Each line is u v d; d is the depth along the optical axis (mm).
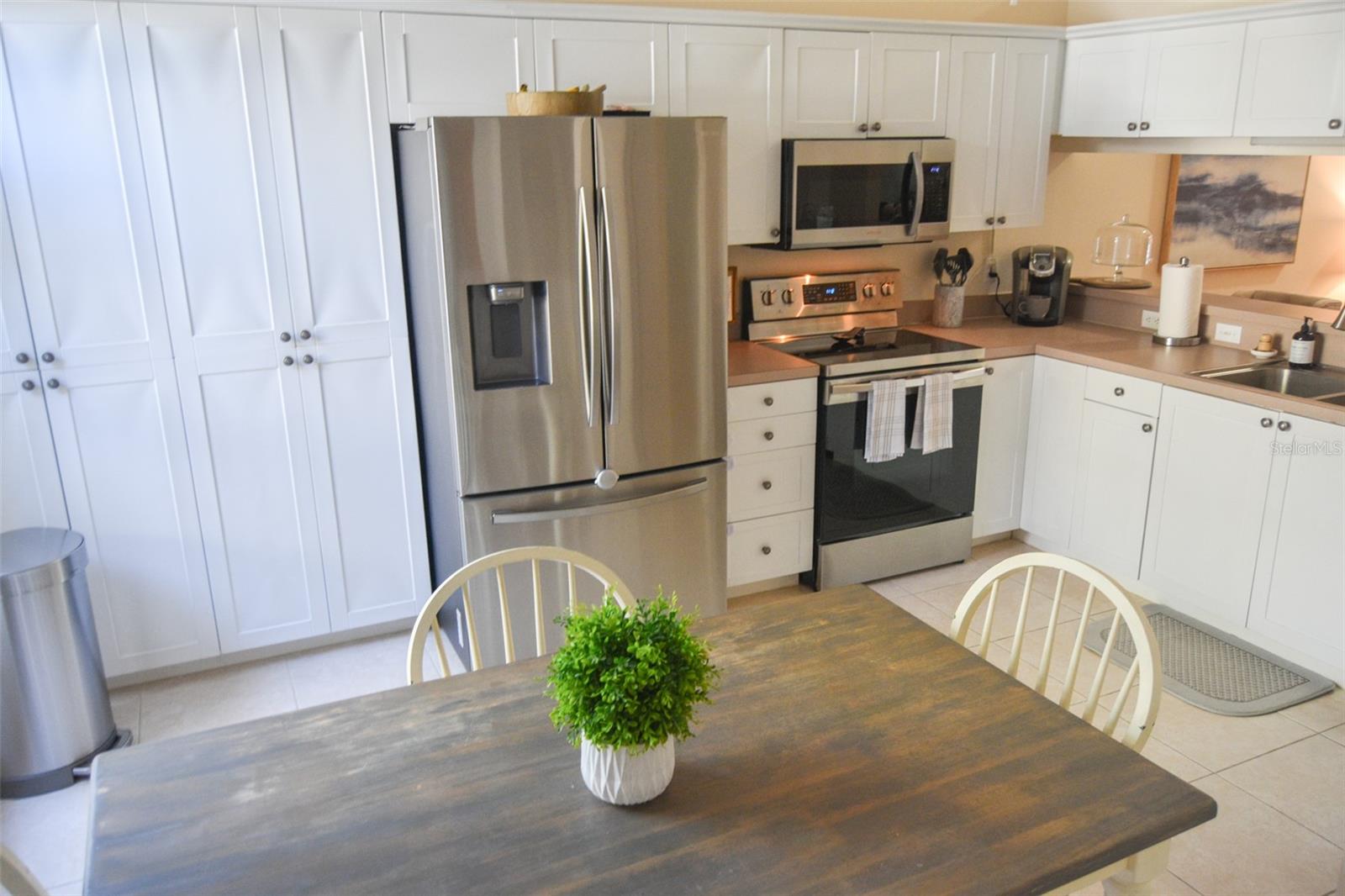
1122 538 3605
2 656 2498
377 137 2951
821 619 1913
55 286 2697
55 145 2615
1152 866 1387
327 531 3189
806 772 1431
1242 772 2615
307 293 2973
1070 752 1469
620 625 1337
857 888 1198
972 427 3834
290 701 3025
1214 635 3305
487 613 2979
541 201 2723
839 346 3902
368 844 1294
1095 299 4316
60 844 2428
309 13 2787
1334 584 2893
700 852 1266
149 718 2938
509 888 1210
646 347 2961
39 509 2820
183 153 2746
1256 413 3023
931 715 1572
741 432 3441
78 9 2559
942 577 3895
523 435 2885
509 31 3047
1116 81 3805
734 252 3902
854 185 3650
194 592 3068
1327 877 2238
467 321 2744
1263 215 4984
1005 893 1192
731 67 3408
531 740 1524
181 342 2861
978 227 4031
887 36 3631
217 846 1294
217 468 2998
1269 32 3242
